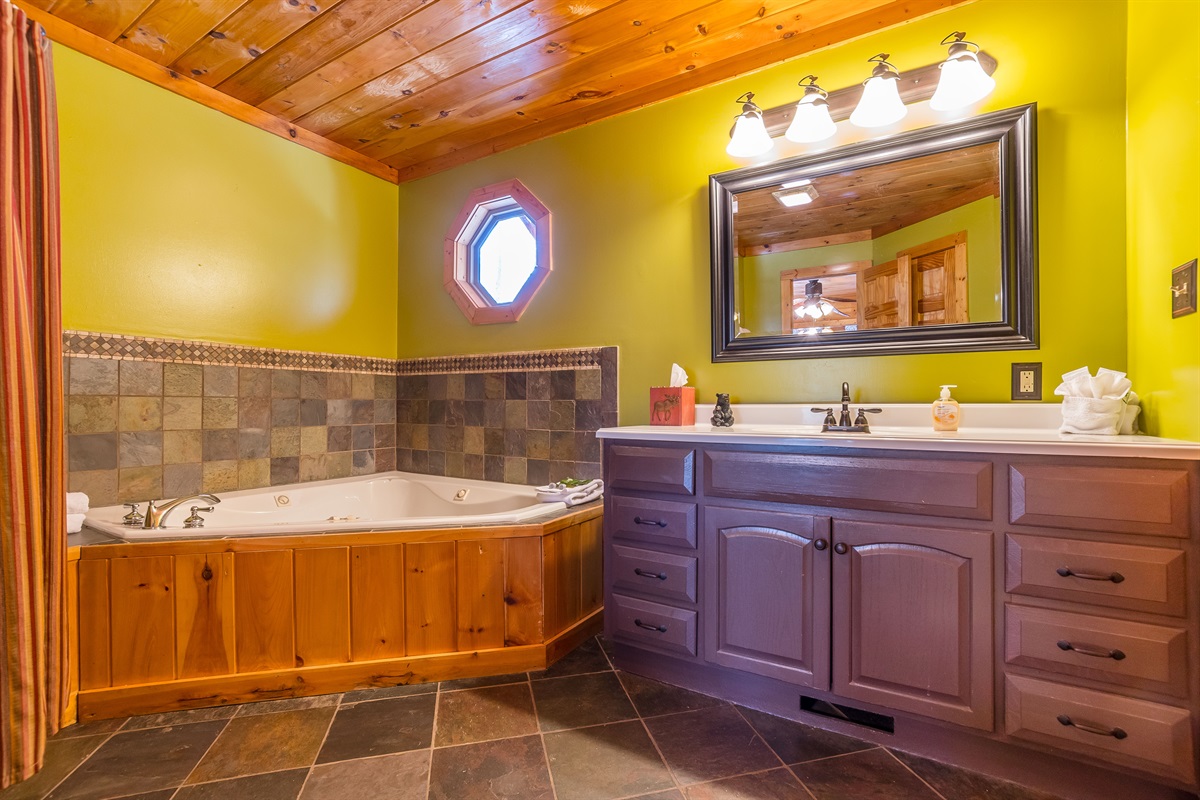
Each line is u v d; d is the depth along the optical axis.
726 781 1.33
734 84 2.26
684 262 2.37
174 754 1.45
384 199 3.23
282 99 2.54
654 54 2.22
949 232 1.84
